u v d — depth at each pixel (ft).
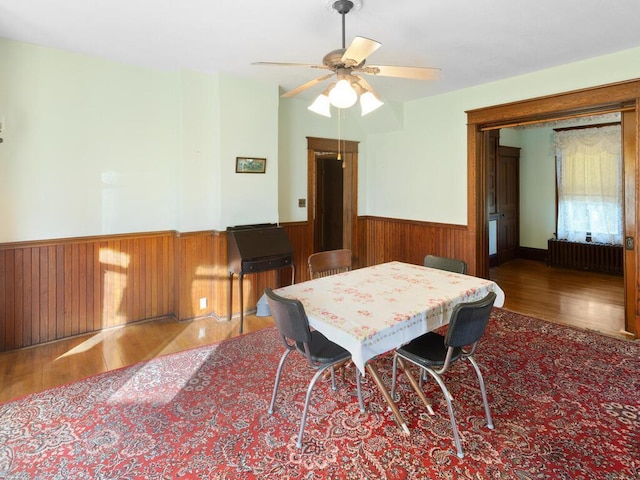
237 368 9.14
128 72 11.48
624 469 5.75
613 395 7.77
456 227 14.88
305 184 16.34
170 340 10.89
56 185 10.50
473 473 5.73
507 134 21.43
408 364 8.77
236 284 13.12
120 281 11.79
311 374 8.84
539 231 22.02
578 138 19.61
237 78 12.56
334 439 6.53
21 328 10.17
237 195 12.91
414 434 6.65
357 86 7.68
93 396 7.86
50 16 8.23
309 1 7.47
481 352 9.84
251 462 5.99
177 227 12.56
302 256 16.33
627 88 10.31
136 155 11.84
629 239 10.93
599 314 12.83
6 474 5.71
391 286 8.13
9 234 9.90
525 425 6.85
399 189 17.13
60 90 10.39
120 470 5.81
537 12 8.07
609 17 8.34
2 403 7.59
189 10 7.88
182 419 7.09
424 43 9.71
